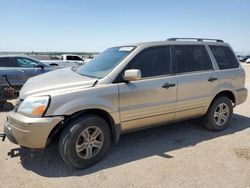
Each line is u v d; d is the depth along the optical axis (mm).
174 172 3467
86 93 3475
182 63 4516
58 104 3285
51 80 3902
